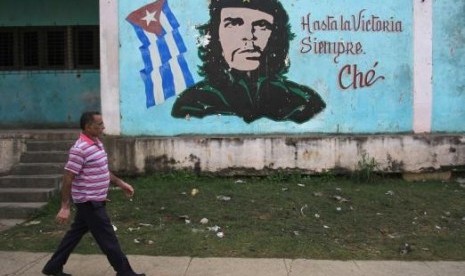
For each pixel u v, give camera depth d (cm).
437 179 938
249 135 942
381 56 945
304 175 930
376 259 612
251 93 945
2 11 1170
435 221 750
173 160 927
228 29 939
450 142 932
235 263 592
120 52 937
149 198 827
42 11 1169
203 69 942
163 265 586
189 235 687
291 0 942
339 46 945
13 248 653
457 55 948
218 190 860
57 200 840
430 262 604
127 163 927
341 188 875
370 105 948
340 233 703
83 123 510
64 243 527
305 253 628
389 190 869
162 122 945
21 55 1173
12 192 838
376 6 943
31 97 1173
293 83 945
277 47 942
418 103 946
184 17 939
